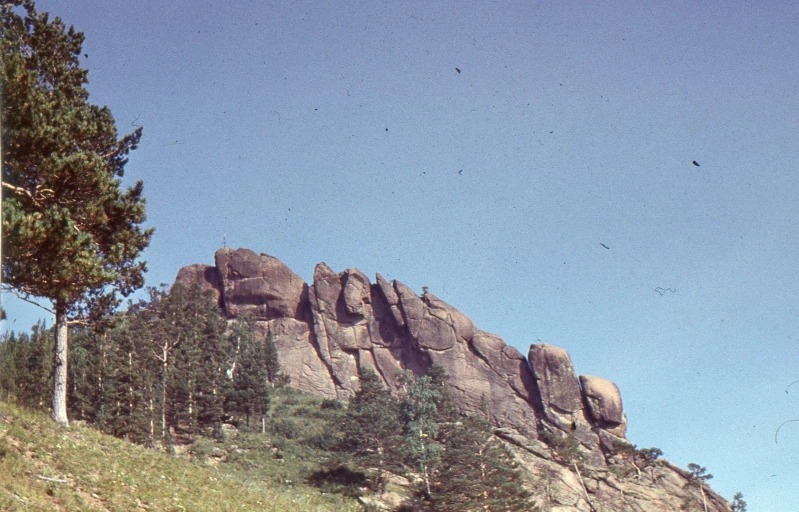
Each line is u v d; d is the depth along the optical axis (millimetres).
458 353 127500
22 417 22656
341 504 58500
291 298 135500
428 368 123375
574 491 87625
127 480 19641
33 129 23188
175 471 24203
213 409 83750
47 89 30516
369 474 70938
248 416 90438
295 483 66875
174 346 92250
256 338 129375
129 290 33062
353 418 75062
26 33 31391
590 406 120500
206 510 19844
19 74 23234
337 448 73250
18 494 14328
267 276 136375
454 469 63562
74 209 26000
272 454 76562
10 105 22828
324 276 137375
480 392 123875
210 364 94688
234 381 96375
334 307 134375
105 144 31938
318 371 127250
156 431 70562
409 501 64750
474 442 70125
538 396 122812
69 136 25625
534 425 120125
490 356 127688
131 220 29047
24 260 22625
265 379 98688
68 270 23391
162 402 75500
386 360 129375
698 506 92562
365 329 132375
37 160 23844
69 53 32531
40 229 21812
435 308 132625
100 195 26766
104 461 20922
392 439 70500
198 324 105438
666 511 89312
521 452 98250
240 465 70312
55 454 19047
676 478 99000
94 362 77250
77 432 24422
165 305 102562
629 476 99438
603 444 117000
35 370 53500
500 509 59906
